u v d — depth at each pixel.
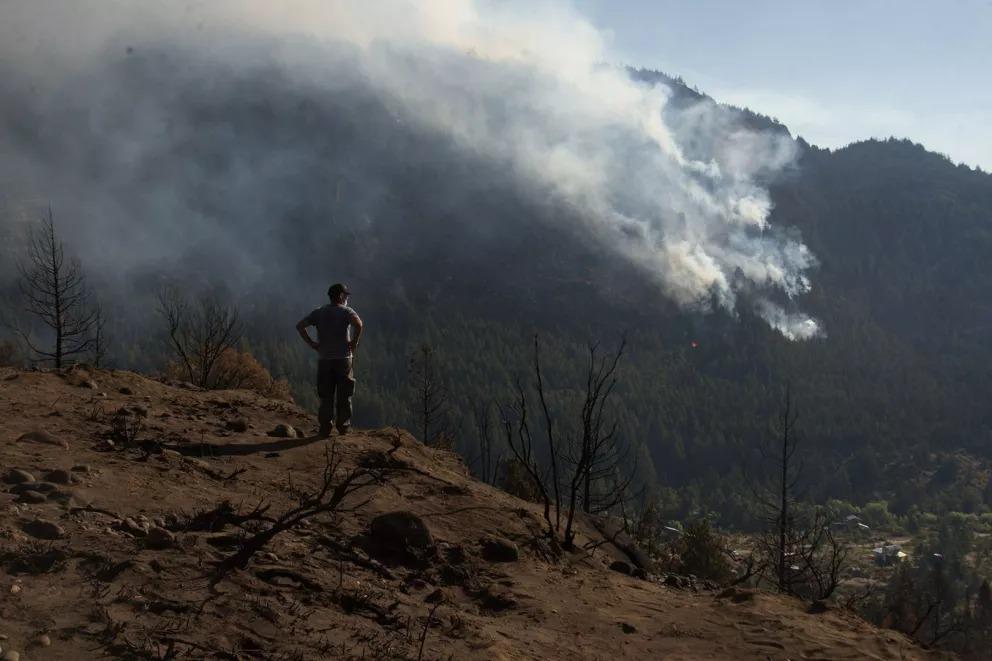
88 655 3.75
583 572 7.87
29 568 4.48
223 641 4.21
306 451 9.05
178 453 7.98
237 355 32.59
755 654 5.80
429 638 5.11
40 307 25.25
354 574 6.01
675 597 7.43
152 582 4.66
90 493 6.20
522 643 5.48
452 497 8.51
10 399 9.20
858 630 6.59
